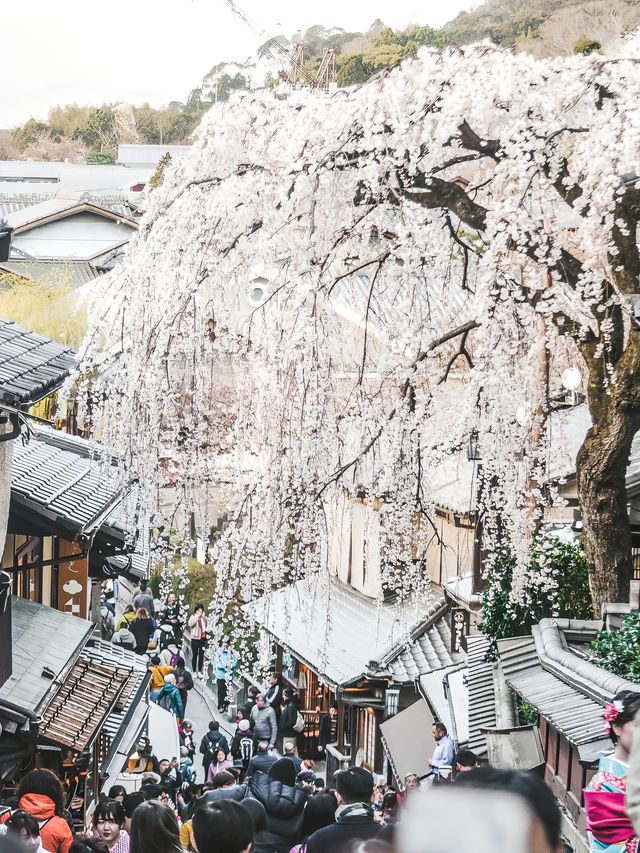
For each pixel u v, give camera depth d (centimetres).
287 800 661
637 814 213
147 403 1066
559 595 1130
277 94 1091
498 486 1087
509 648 1051
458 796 123
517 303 975
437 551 1980
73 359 1124
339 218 1063
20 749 873
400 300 1084
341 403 1077
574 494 1297
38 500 1142
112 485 1334
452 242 1080
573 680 805
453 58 981
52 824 639
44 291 3158
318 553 1109
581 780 752
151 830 443
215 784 812
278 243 1059
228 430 1113
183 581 1173
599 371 1012
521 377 1012
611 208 895
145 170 7306
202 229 1055
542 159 922
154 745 1614
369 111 974
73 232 4400
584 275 926
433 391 1070
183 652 2580
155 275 1069
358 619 1983
